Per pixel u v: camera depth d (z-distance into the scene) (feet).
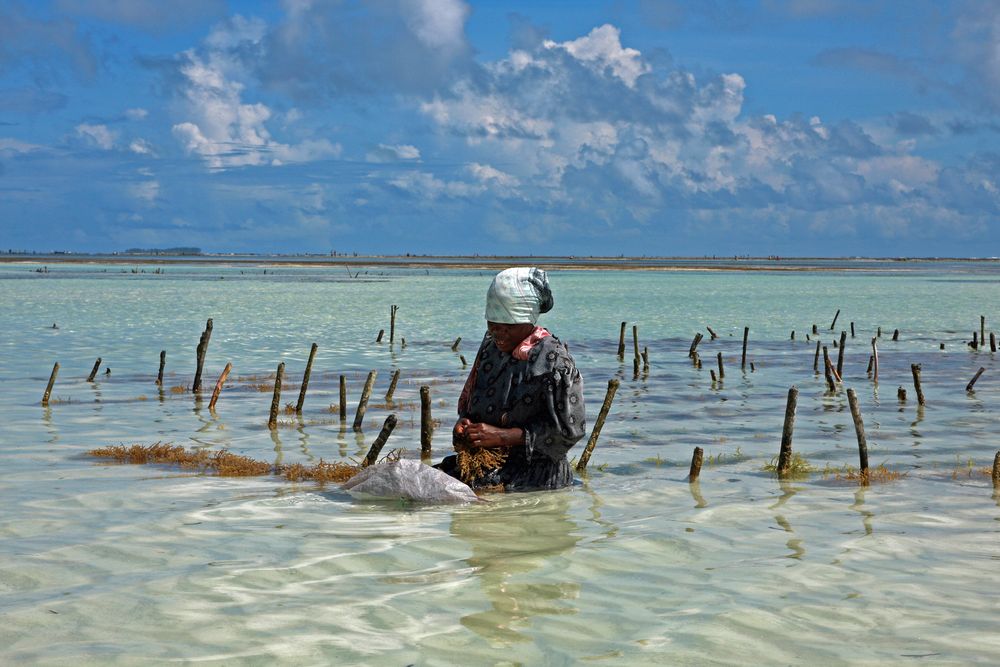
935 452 35.83
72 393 52.60
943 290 251.80
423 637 15.28
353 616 16.25
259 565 19.24
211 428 40.88
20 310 133.08
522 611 16.62
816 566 19.65
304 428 41.11
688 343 95.91
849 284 299.58
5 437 37.55
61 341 87.04
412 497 25.25
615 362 76.28
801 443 37.93
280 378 40.98
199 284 242.78
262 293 196.95
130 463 31.60
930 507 25.68
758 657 14.57
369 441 37.70
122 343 85.66
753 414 46.91
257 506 24.77
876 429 42.04
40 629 15.46
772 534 22.43
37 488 27.14
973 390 58.39
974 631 15.78
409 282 280.72
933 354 85.30
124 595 17.24
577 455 34.86
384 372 65.36
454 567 19.25
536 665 14.16
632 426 42.63
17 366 66.39
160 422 42.42
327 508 24.54
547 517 23.76
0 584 17.87
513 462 26.86
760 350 88.84
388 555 20.06
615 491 27.55
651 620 16.24
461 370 66.95
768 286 276.00
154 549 20.43
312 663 14.14
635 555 20.36
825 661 14.44
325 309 143.95
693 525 23.20
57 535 21.61
